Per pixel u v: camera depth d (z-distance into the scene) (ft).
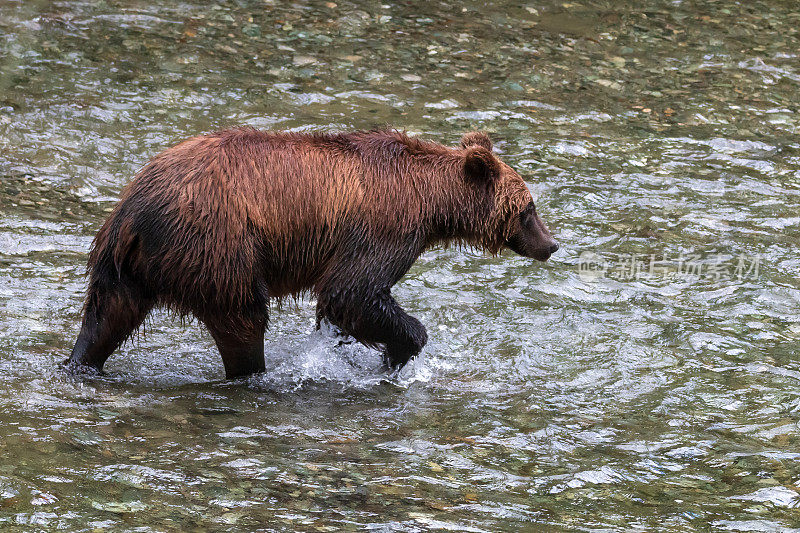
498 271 61.93
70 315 52.06
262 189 44.65
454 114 82.28
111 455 39.14
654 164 76.48
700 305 58.75
